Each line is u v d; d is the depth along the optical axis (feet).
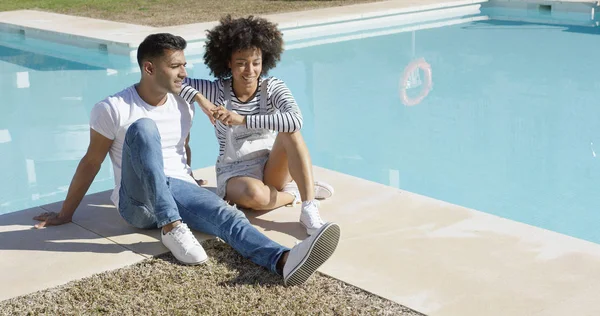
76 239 11.85
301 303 9.62
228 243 11.30
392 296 9.82
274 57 12.78
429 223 12.26
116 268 10.78
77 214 12.95
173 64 11.51
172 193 11.85
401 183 17.81
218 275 10.48
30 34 36.37
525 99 24.64
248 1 44.70
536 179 17.81
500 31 36.47
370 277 10.38
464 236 11.71
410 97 25.39
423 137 21.22
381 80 27.81
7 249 11.50
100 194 13.94
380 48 33.17
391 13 38.88
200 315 9.32
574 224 15.02
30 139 21.59
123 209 11.80
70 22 37.09
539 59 30.09
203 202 11.58
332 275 10.47
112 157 12.12
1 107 24.77
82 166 12.21
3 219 12.75
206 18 37.52
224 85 12.80
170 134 12.26
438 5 40.63
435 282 10.19
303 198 12.16
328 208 13.01
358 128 22.31
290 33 35.42
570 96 24.81
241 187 12.62
